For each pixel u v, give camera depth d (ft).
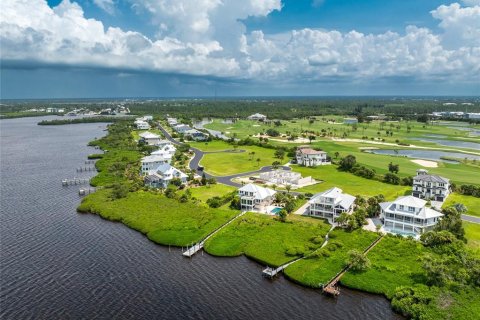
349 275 299.79
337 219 391.45
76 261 327.06
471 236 362.74
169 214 432.25
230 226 395.96
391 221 387.34
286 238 364.17
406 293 269.64
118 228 406.41
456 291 268.41
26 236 378.73
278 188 541.75
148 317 250.98
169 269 316.81
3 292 277.03
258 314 257.14
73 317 249.96
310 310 263.08
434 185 483.10
